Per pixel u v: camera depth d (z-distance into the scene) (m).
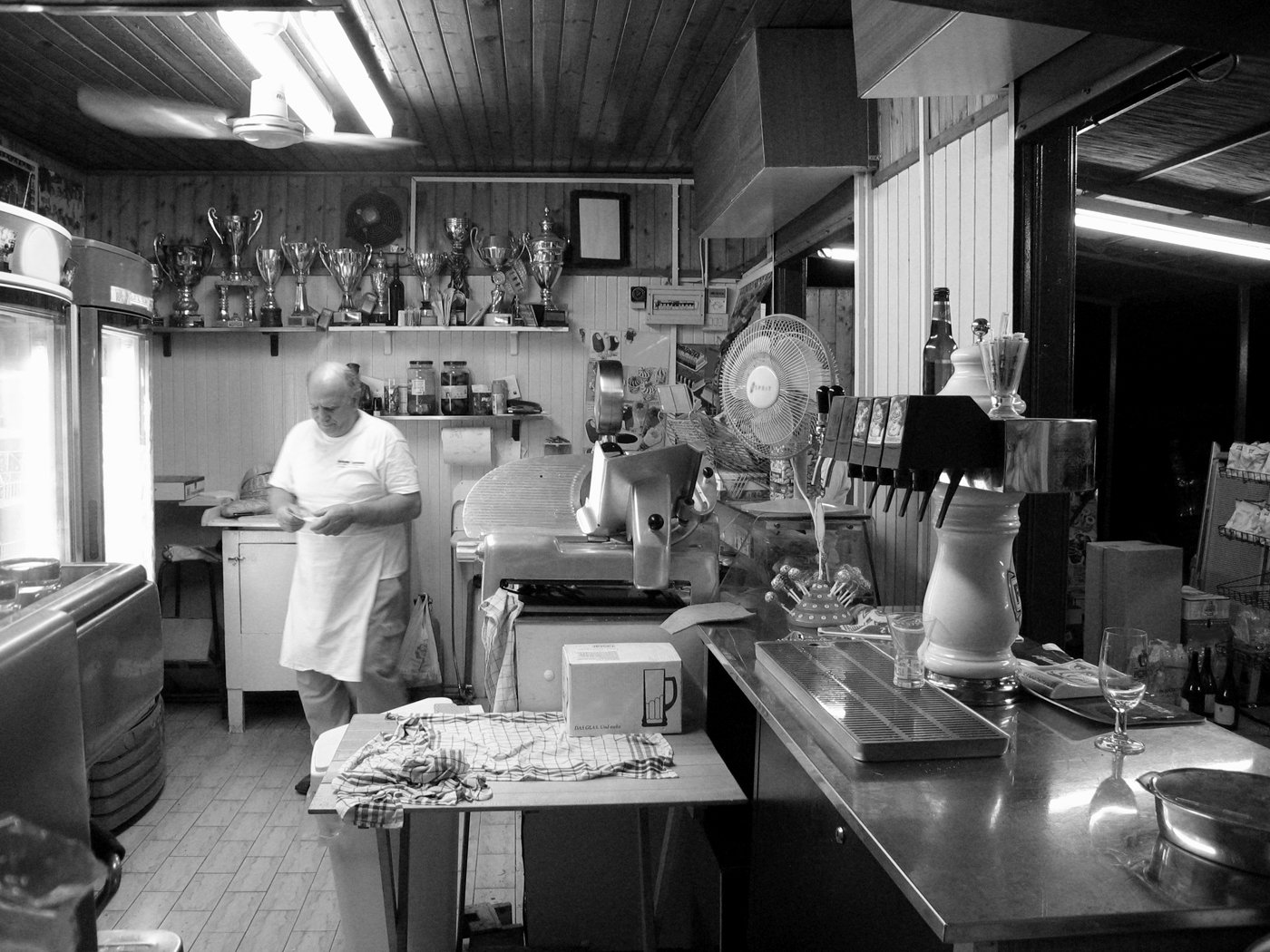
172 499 5.02
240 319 5.26
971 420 1.73
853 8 2.70
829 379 2.71
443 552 5.43
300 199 5.34
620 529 2.70
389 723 2.44
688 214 5.47
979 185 2.79
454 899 2.62
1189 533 5.65
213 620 5.17
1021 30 2.19
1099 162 3.77
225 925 2.93
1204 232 4.45
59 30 3.37
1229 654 4.01
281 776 4.18
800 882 1.85
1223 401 5.48
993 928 1.09
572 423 5.49
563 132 4.66
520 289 5.41
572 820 2.63
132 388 4.21
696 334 5.50
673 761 2.17
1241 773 1.37
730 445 3.62
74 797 0.89
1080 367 6.13
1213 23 1.41
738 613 2.60
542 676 2.61
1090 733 1.74
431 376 5.24
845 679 1.94
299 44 3.24
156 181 5.30
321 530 3.81
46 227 3.17
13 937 0.78
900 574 3.40
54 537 3.44
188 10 2.71
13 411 3.30
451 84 3.97
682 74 3.90
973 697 1.89
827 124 3.50
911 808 1.40
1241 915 1.12
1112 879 1.19
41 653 0.83
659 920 2.65
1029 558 2.60
